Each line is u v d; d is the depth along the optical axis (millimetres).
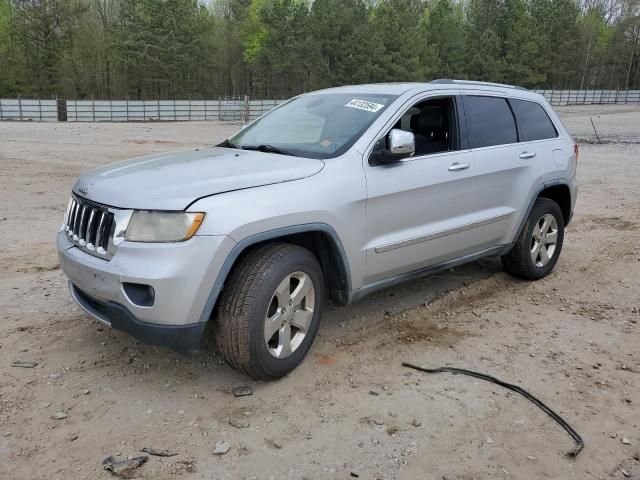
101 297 3336
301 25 63625
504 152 5062
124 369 3773
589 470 2955
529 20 74438
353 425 3244
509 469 2934
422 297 5234
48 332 4285
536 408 3488
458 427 3264
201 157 4074
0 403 3338
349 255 3865
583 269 6301
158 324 3189
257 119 5105
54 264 5980
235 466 2879
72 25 62625
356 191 3846
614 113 51594
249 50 71000
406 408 3428
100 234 3377
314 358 3994
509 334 4531
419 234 4324
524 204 5285
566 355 4199
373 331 4480
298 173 3666
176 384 3609
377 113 4250
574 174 5988
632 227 8477
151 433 3113
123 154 17750
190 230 3145
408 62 63094
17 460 2873
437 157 4477
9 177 12047
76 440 3039
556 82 81312
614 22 95375
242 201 3322
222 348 3438
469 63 73250
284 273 3461
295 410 3367
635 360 4156
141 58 61969
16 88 61719
